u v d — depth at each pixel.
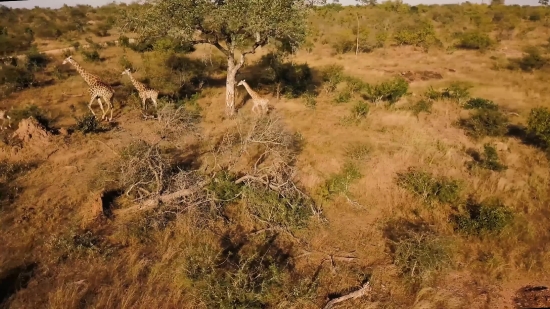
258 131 11.01
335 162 11.14
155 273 7.16
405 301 7.11
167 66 17.55
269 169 9.55
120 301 6.68
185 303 6.76
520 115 15.16
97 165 10.66
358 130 13.38
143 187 9.52
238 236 8.46
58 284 6.87
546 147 12.41
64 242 7.63
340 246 8.35
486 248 8.42
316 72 19.94
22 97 15.52
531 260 8.02
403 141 12.71
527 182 10.76
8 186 9.53
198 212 8.67
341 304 6.91
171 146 11.56
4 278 7.01
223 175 9.51
